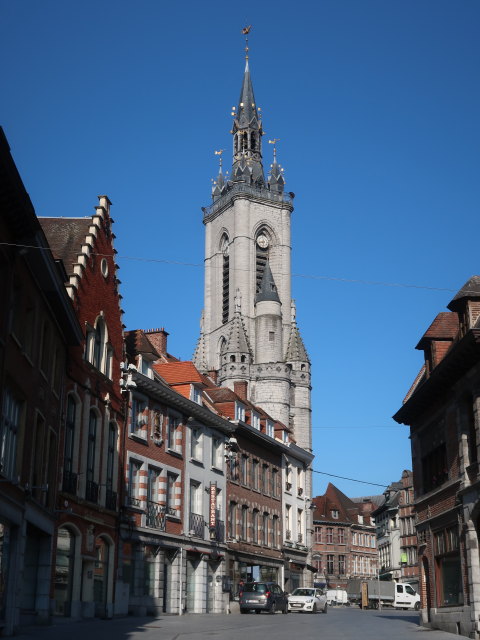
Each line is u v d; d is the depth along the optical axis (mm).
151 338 50125
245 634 24484
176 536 39344
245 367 104812
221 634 24328
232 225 116562
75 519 29438
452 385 27906
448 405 28484
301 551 58531
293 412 106562
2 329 20062
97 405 32250
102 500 32156
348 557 112250
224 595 44281
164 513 38562
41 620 26016
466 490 25672
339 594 80312
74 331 28094
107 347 33812
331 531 112688
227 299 116562
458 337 28000
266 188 118438
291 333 111375
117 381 34750
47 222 34219
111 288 34688
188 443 42375
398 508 95000
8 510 21141
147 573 36750
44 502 25781
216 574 44344
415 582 87938
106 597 32500
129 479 35875
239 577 47406
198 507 43094
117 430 34531
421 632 27234
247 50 130750
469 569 25391
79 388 30391
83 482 30312
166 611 38500
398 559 95312
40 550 26578
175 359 56281
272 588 43406
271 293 108938
